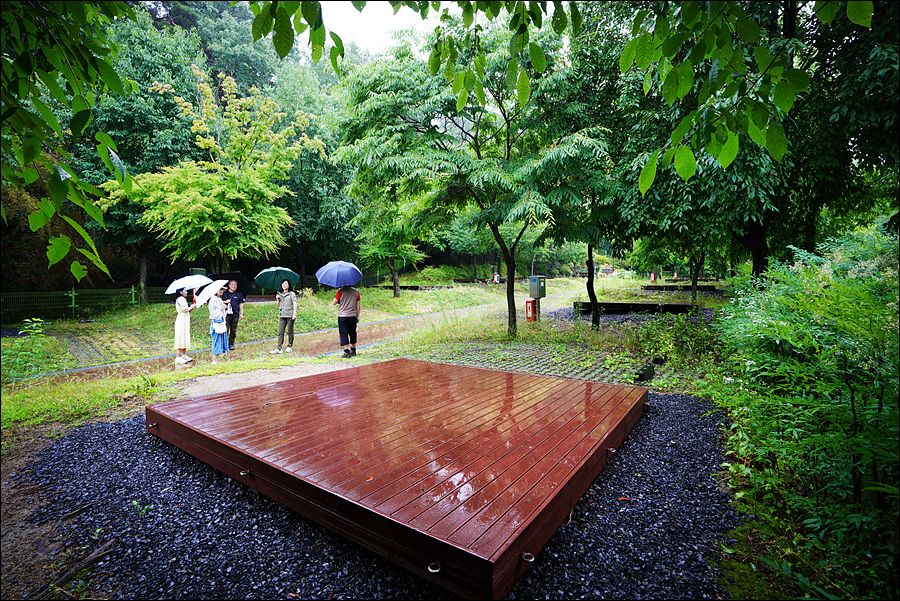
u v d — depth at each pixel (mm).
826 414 2500
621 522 2734
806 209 8320
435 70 1732
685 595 2121
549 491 2541
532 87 7781
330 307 16516
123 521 2867
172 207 12203
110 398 5484
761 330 3453
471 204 11445
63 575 2371
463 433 3514
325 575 2324
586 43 8164
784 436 2961
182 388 6016
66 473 3537
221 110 14570
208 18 17703
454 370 6047
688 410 4758
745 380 3652
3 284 16656
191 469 3580
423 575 2133
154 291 19172
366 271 32406
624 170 7621
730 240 10883
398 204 10102
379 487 2600
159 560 2477
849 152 6777
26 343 7668
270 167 14711
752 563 2326
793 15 6297
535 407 4211
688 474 3322
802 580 2041
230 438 3396
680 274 32906
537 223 8383
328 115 9180
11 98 1302
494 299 22594
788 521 2658
